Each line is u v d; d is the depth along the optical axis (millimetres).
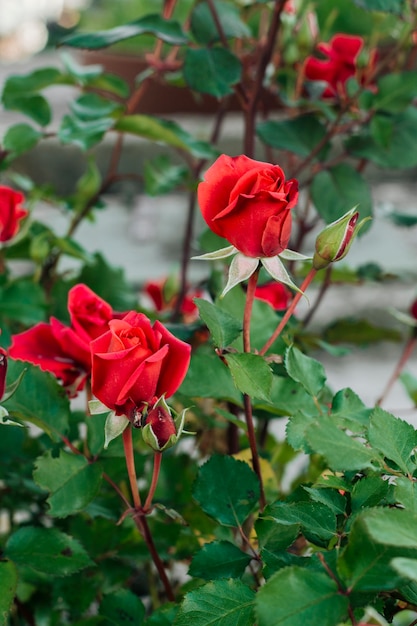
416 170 3797
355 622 894
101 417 1092
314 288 2971
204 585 957
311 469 1149
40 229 1623
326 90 1546
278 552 980
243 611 947
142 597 1462
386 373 2736
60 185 3432
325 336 1650
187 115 3543
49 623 1278
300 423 999
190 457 1370
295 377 1016
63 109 3770
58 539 1056
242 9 1573
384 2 1275
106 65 3162
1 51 7133
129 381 944
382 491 953
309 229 1603
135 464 1146
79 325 1067
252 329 1130
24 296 1384
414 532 872
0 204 1298
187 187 1593
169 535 1211
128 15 4805
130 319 965
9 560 1027
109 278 1561
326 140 1427
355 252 3158
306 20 1509
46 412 1084
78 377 1111
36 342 1113
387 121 1401
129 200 3570
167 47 3393
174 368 960
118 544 1214
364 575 883
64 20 6648
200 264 3049
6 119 3512
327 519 963
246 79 1604
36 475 1056
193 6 1376
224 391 1110
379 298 2947
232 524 1044
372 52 1504
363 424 1014
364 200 1422
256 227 968
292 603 878
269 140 1430
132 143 3447
